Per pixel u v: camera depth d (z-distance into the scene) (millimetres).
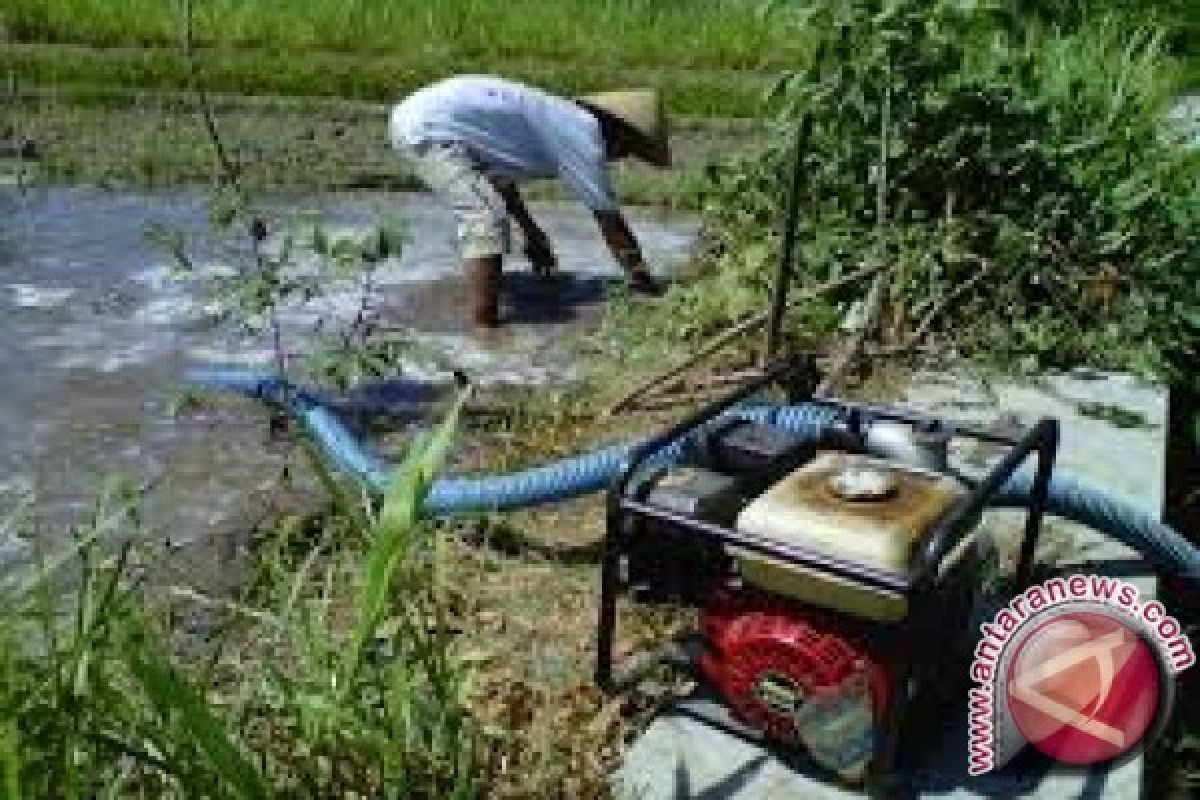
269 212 7969
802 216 6066
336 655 3086
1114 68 7324
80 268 6855
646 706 3361
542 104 5887
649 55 11820
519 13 12391
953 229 5641
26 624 3447
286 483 4527
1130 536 3916
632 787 3094
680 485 3215
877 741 2984
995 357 5414
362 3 12266
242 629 3598
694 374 5473
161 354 5738
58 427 5023
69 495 4516
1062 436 4793
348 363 4840
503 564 4000
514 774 3131
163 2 12070
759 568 3029
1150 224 5812
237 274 6617
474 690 3391
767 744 3217
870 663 2959
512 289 6727
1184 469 5605
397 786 2689
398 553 2541
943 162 5824
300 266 6914
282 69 11094
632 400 5184
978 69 6219
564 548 4102
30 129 9680
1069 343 5445
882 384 5211
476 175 5902
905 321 5656
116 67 10984
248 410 5156
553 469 4031
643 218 8211
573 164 5938
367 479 4320
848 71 5668
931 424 3615
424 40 11945
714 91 10828
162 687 2420
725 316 5875
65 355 5715
